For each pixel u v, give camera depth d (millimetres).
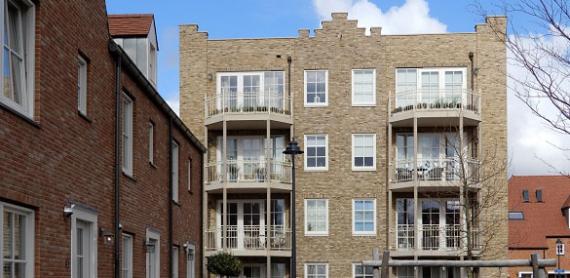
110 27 18609
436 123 29906
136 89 15133
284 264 30531
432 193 29875
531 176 53812
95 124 12367
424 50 30438
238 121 29969
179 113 30922
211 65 31094
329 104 30625
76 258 11211
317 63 30750
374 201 30297
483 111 29953
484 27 30203
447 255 28625
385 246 30047
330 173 30500
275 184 29609
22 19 9641
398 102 30359
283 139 31234
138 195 15375
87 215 11812
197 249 23469
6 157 8562
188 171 22125
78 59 11508
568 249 48906
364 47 30656
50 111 10109
